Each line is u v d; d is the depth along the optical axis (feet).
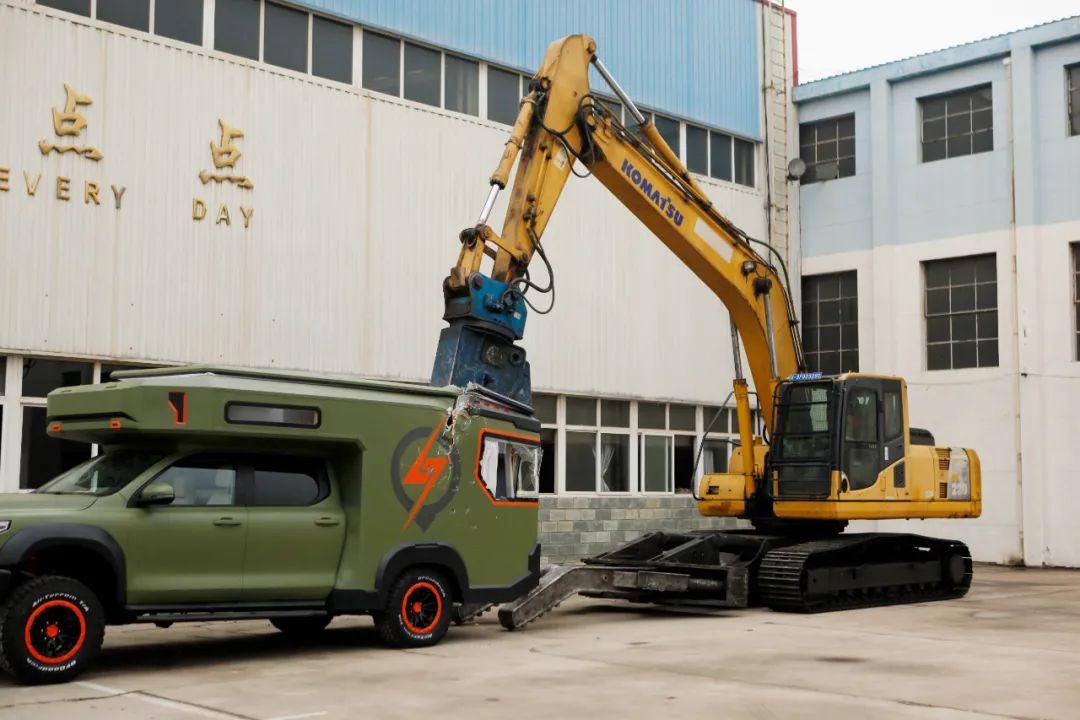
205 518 30.40
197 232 52.60
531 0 67.67
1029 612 45.93
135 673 29.32
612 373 70.44
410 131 61.11
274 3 56.39
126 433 30.32
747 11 82.23
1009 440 73.92
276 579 31.63
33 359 48.11
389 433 33.91
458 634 37.81
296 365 55.52
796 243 84.64
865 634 38.29
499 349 38.99
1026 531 72.54
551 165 42.42
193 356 52.06
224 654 32.91
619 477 71.31
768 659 32.32
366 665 30.86
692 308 75.41
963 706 25.44
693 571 46.96
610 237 71.05
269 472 32.37
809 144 85.97
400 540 33.99
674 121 76.89
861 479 48.26
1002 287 75.20
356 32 59.57
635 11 74.18
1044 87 74.95
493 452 36.83
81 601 27.91
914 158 80.23
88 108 49.62
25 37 48.16
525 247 41.16
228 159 53.72
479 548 36.09
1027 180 74.43
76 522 28.22
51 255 48.21
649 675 29.43
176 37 52.95
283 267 55.42
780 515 48.85
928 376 77.92
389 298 59.31
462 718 23.85
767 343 50.37
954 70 78.69
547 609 39.83
